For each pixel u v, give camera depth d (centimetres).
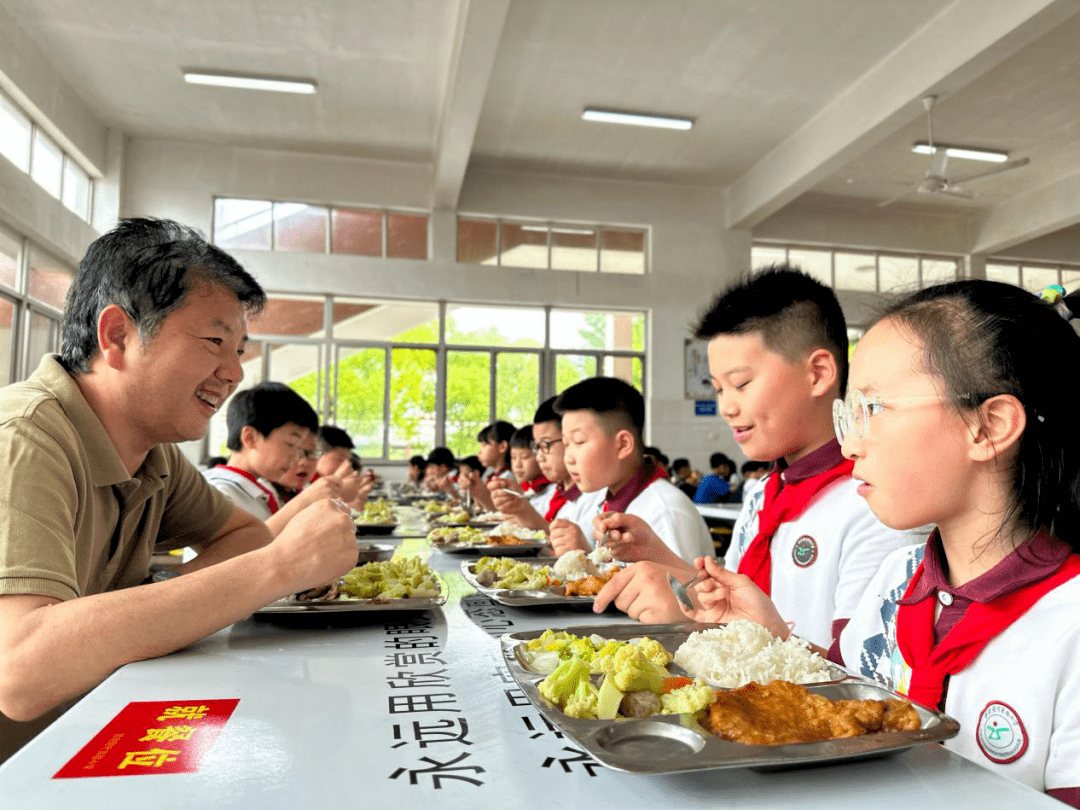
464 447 977
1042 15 520
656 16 624
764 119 813
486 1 522
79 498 106
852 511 121
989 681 74
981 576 77
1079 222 941
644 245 1038
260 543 156
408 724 69
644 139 876
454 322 984
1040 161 884
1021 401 72
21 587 85
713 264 1030
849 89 740
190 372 113
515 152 922
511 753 63
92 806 52
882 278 1086
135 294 109
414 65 721
